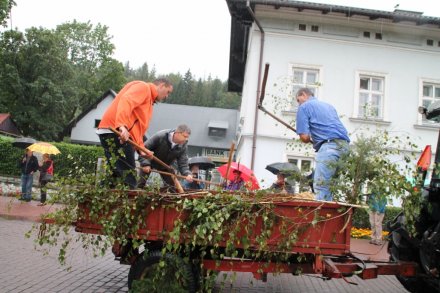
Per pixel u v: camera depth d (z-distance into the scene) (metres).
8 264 6.09
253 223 3.80
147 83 4.91
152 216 4.09
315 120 5.07
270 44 15.24
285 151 14.59
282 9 15.12
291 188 4.78
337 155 4.78
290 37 15.28
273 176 14.55
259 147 14.65
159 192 4.06
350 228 3.86
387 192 3.89
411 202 3.94
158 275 3.94
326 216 3.85
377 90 15.58
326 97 15.21
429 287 4.80
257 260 4.09
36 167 14.30
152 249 4.24
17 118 37.72
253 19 15.37
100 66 50.59
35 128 39.12
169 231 4.03
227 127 46.81
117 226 4.05
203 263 4.16
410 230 4.11
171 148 5.70
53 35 39.38
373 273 4.01
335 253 3.85
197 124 48.47
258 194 3.95
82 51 50.91
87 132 42.53
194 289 4.07
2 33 37.88
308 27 15.36
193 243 3.78
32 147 14.12
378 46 15.46
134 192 4.07
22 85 37.88
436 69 15.56
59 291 4.91
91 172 4.29
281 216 3.84
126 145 4.62
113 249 4.31
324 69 15.27
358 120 15.02
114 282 5.48
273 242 3.86
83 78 48.47
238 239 3.88
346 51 15.39
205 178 9.07
